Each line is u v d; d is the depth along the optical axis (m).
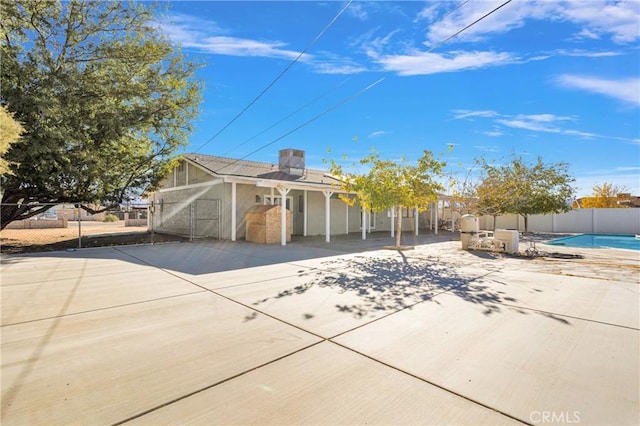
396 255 9.88
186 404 2.24
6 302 4.78
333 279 6.37
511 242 10.31
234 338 3.41
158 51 13.32
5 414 2.11
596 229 20.81
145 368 2.76
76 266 7.80
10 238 14.88
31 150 10.16
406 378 2.59
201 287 5.71
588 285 5.85
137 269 7.41
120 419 2.07
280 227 13.51
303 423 2.03
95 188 13.95
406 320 3.96
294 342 3.31
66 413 2.13
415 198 11.28
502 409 2.19
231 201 14.88
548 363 2.85
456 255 9.95
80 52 12.51
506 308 4.46
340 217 19.41
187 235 17.00
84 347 3.20
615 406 2.22
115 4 12.41
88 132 12.35
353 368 2.75
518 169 19.11
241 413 2.14
